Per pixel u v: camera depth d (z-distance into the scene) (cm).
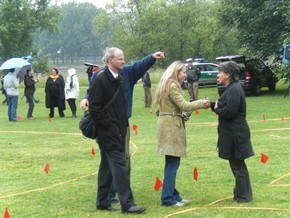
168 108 638
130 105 660
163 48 5656
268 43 2572
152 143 1155
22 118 1859
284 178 784
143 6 5697
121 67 611
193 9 5631
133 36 5703
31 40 6034
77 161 980
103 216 613
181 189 734
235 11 2622
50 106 1844
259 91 2520
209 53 5684
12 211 649
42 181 817
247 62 2516
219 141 645
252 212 609
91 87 602
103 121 600
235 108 620
